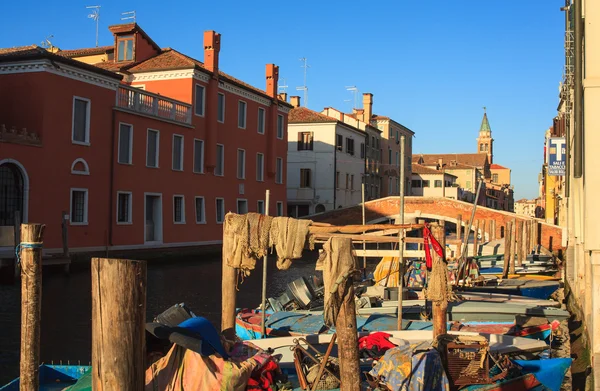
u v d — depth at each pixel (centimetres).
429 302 1298
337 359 826
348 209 4216
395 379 739
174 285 2183
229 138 3566
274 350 960
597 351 883
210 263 2970
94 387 435
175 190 3102
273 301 1403
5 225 2253
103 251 2633
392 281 1664
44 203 2372
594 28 884
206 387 661
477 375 762
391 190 6197
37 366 593
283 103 4122
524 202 12338
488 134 13850
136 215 2839
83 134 2573
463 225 3891
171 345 723
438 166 8694
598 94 875
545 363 884
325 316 604
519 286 1862
